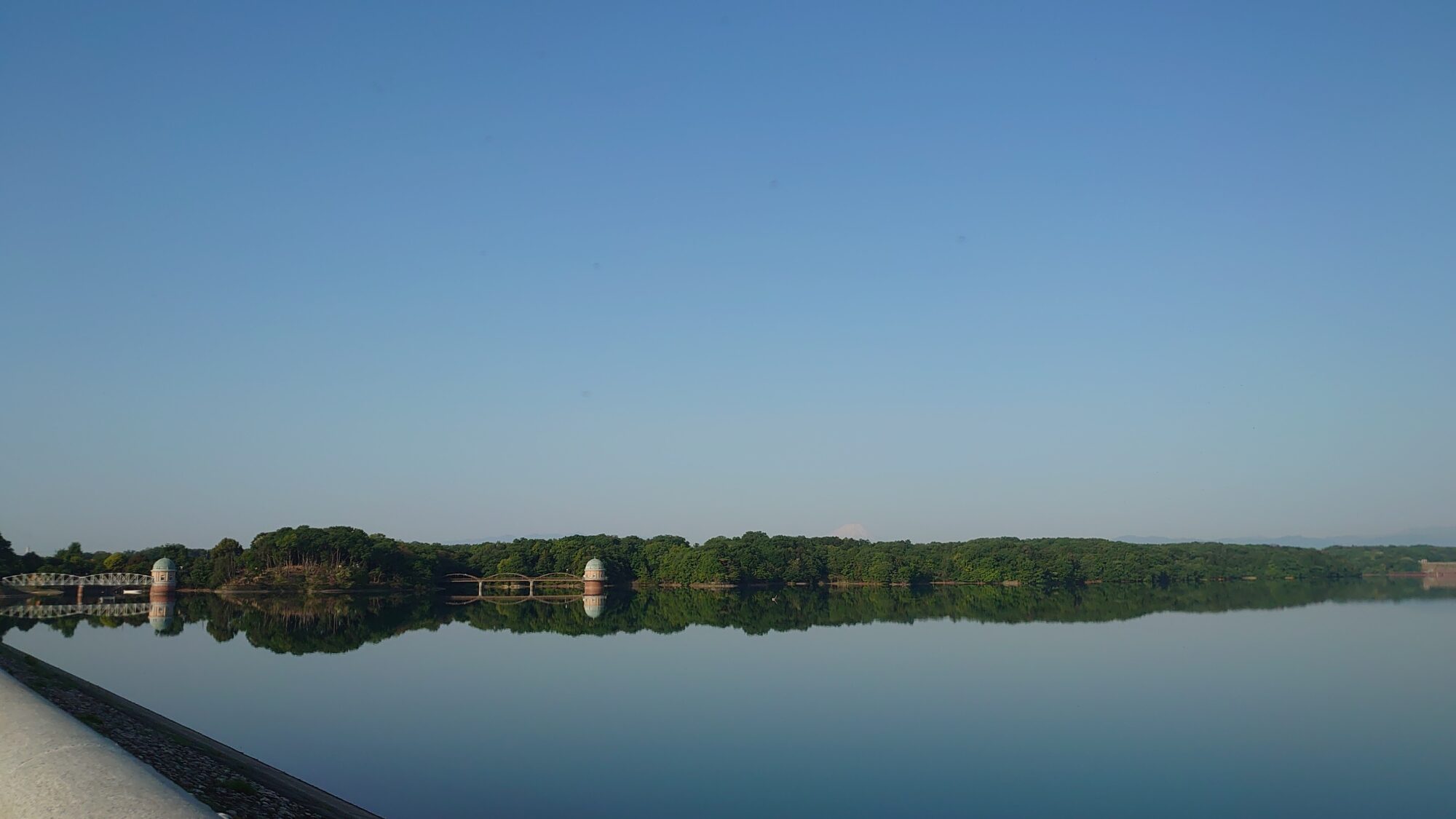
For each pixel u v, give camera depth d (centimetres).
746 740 4628
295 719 5144
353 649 8625
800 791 3772
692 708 5469
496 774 3984
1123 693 5947
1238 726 4994
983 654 7919
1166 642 8812
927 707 5497
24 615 13575
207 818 1755
